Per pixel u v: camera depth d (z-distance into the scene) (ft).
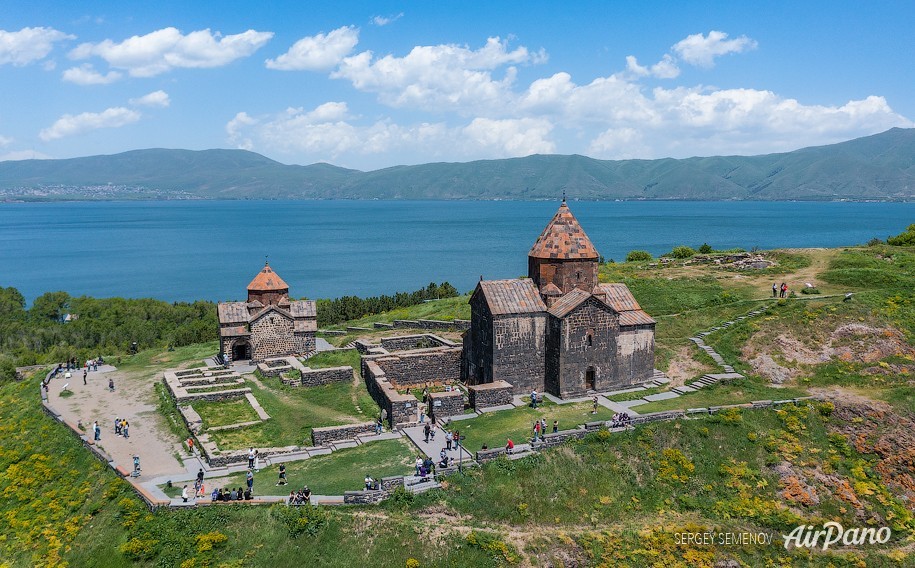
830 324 187.11
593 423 142.72
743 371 177.37
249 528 112.57
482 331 176.04
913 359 167.63
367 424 149.48
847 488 131.64
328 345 232.32
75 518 125.70
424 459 133.69
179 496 122.31
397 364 186.50
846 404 151.23
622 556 113.29
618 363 174.81
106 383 203.21
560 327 166.20
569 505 123.44
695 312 218.59
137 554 110.11
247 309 218.18
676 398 166.50
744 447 141.28
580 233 179.22
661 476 132.57
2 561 120.98
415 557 107.65
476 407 161.58
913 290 203.41
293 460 138.10
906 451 138.00
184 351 242.58
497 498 122.01
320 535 110.42
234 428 155.94
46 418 175.11
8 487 144.05
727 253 290.56
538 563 110.01
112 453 145.38
